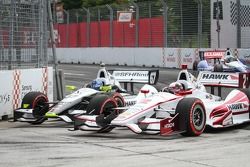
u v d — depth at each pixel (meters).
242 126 25.73
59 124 27.64
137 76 31.23
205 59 52.66
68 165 16.86
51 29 36.78
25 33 32.53
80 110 26.00
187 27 74.19
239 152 18.78
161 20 78.19
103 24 90.88
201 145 20.28
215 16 74.50
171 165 16.67
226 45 77.00
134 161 17.34
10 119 30.05
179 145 20.31
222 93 41.50
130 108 22.50
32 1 33.06
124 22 85.62
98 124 22.64
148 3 80.62
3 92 29.95
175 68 71.75
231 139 21.78
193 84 24.88
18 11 31.78
